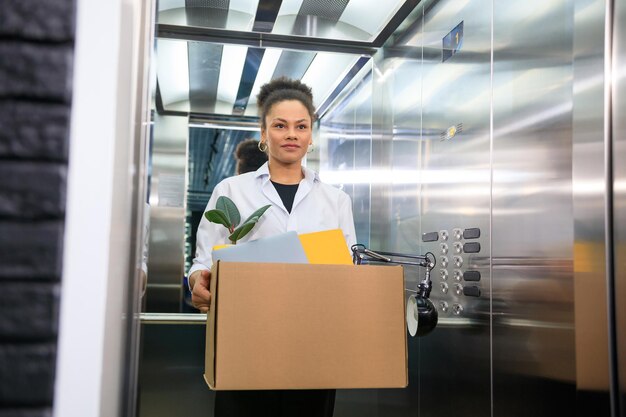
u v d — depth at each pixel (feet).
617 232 5.15
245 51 10.77
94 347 1.96
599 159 5.30
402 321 3.92
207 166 11.84
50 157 1.94
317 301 3.79
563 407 5.57
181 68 11.07
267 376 3.68
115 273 2.18
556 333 5.70
